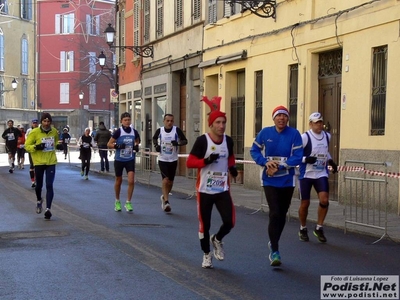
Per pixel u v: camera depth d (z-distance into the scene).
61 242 9.95
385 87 13.91
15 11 56.62
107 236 10.53
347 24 15.13
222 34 21.97
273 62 18.59
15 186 20.08
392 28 13.58
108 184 21.66
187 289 7.17
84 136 23.98
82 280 7.57
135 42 31.72
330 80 16.39
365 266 8.47
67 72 69.06
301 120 16.98
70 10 68.69
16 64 56.84
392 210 13.41
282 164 8.45
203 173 8.21
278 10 18.33
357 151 14.67
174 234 10.84
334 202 15.65
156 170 27.77
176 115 26.66
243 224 12.36
